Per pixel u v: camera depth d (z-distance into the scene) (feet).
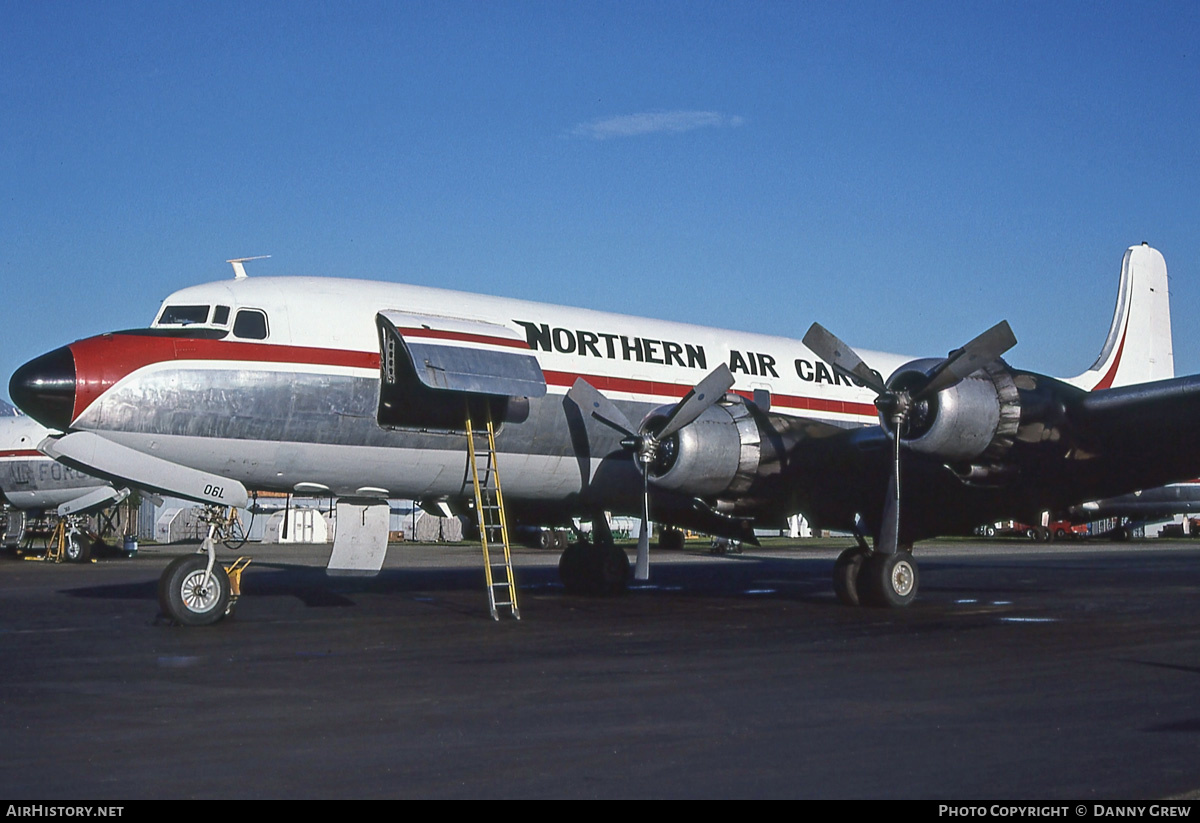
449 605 55.47
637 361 58.13
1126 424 49.93
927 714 26.27
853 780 20.29
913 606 55.77
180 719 25.70
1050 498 55.52
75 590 71.97
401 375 50.47
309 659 35.68
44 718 25.84
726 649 38.27
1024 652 37.63
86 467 45.75
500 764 21.43
